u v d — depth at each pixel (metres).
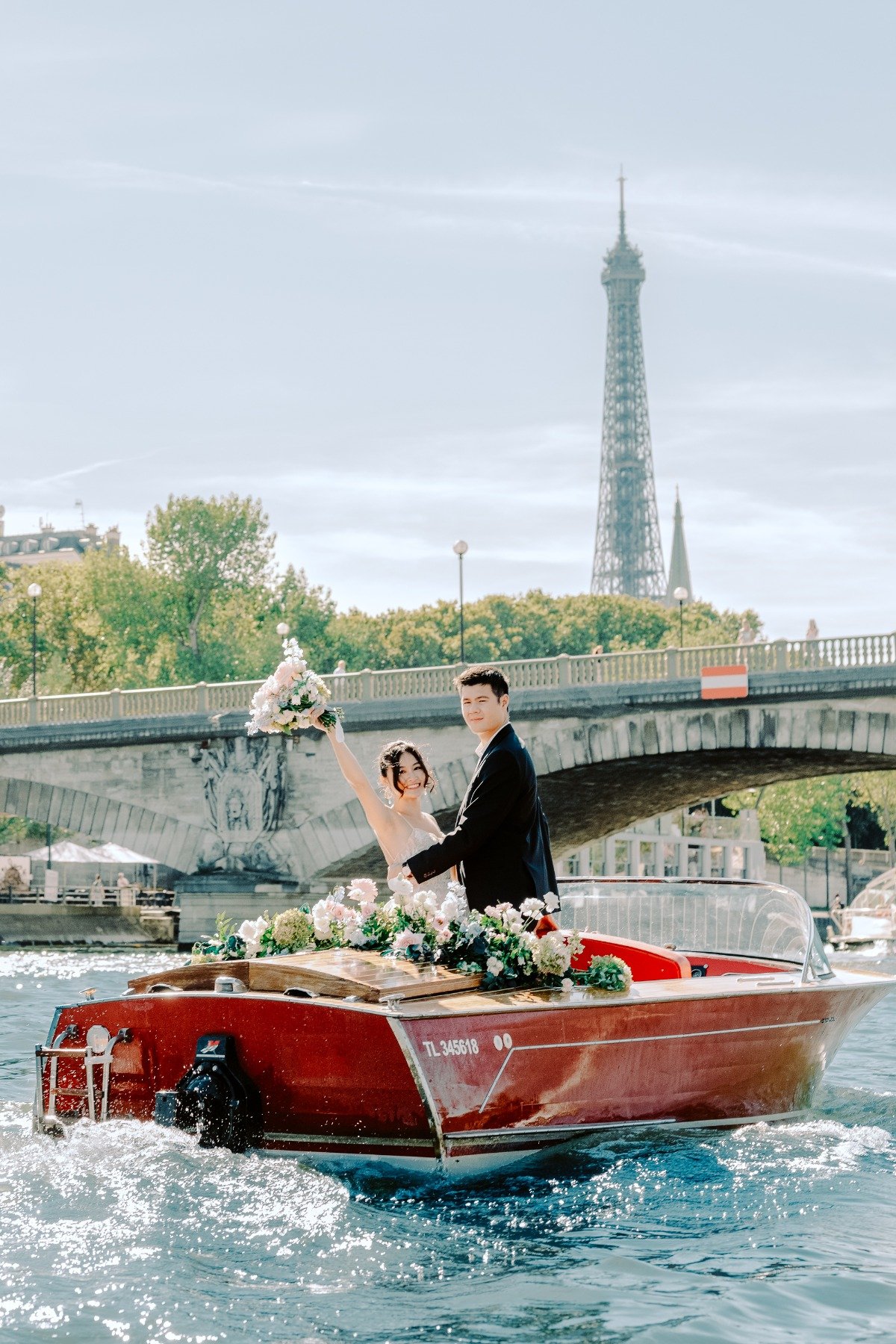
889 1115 11.15
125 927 53.66
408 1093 7.78
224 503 94.56
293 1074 8.07
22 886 59.62
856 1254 7.22
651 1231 7.52
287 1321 6.08
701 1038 9.36
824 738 39.41
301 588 105.19
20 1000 22.56
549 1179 8.41
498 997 8.32
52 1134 8.73
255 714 9.24
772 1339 6.05
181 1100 8.17
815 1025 10.54
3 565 96.81
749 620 133.50
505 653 118.00
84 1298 6.23
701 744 40.78
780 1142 9.65
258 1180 7.89
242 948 9.06
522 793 8.92
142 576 92.31
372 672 44.94
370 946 8.80
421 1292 6.49
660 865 67.94
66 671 89.50
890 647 38.50
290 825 46.59
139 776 48.84
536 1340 5.95
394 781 9.69
